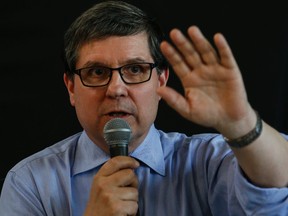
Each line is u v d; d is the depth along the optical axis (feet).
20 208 19.26
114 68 17.48
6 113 27.35
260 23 26.50
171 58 14.01
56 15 27.14
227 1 26.61
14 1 27.32
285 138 16.11
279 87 26.48
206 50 13.79
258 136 14.38
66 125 27.43
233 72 13.80
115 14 17.83
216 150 19.03
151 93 17.83
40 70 27.22
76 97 18.31
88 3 27.09
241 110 14.10
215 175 18.34
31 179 19.65
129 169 15.75
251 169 14.79
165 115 26.99
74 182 19.56
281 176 14.87
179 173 19.33
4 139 27.43
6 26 27.30
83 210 19.16
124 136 16.21
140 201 18.99
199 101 14.15
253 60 26.61
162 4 26.89
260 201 15.01
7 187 19.75
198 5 26.78
